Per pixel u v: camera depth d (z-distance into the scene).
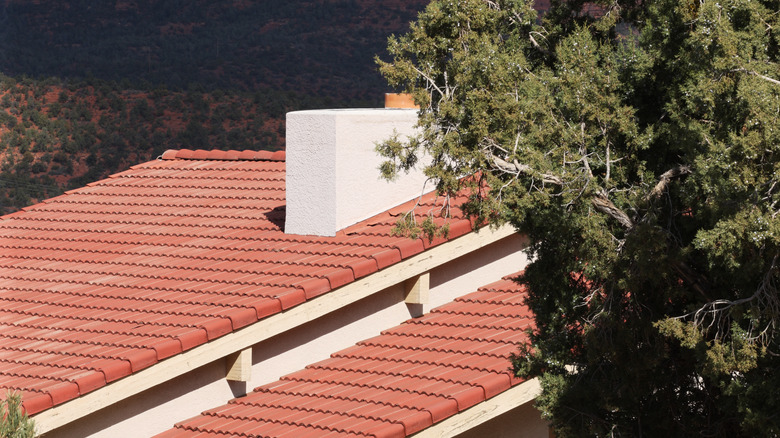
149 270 25.39
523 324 24.03
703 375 17.75
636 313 18.80
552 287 19.77
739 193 14.91
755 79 15.15
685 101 17.84
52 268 26.69
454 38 18.25
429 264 24.81
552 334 19.92
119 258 26.50
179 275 24.72
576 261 19.30
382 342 24.36
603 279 18.69
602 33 20.86
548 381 19.27
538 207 17.97
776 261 16.11
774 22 16.78
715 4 16.02
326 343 24.17
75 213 31.09
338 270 23.41
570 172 17.30
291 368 23.56
